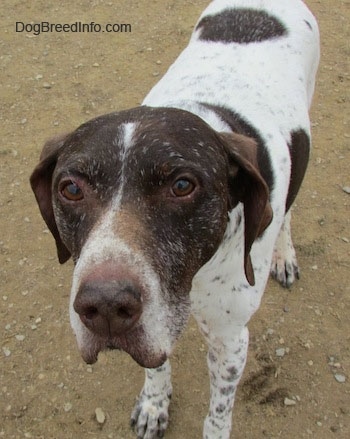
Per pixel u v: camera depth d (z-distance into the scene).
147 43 1.48
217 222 0.53
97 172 0.49
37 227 1.07
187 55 0.83
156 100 0.74
